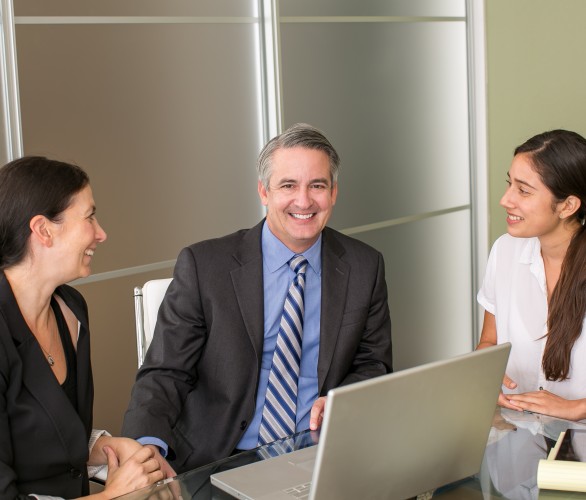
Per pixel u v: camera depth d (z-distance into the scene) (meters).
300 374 2.25
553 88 4.39
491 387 1.59
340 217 3.86
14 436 1.70
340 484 1.42
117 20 3.00
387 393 1.40
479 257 4.65
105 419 3.07
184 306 2.21
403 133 4.16
